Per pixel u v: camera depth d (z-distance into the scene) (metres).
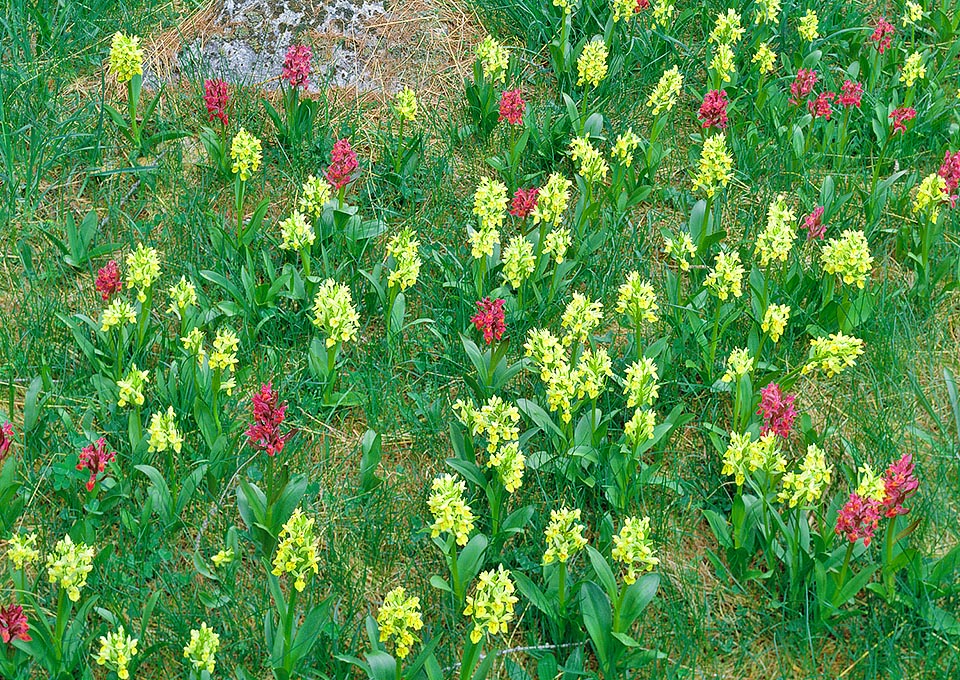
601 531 1.75
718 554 1.79
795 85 2.18
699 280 2.03
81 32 2.29
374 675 1.62
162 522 1.76
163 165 2.15
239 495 1.75
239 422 1.85
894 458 1.85
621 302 1.86
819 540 1.71
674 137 2.24
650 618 1.72
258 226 2.04
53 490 1.78
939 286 2.04
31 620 1.62
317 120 2.22
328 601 1.66
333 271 2.02
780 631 1.72
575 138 2.19
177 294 1.87
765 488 1.73
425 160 2.19
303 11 2.31
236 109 2.22
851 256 1.90
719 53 2.22
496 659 1.70
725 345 1.95
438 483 1.64
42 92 2.19
